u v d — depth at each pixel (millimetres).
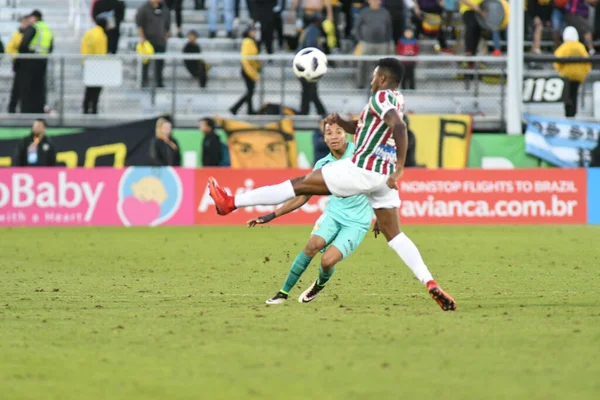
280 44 78375
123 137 68438
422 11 78750
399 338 22047
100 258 44281
